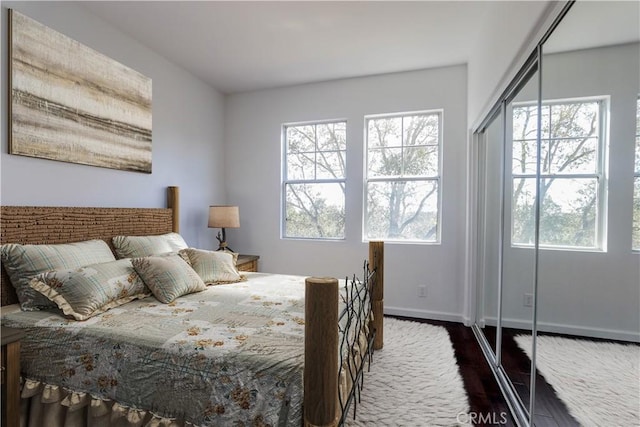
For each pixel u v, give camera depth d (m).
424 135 3.55
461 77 3.34
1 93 1.84
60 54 2.14
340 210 3.82
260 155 4.05
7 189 1.88
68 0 2.22
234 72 3.51
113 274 1.89
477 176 3.18
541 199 1.67
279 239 3.98
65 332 1.50
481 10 2.40
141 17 2.47
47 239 2.03
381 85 3.59
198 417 1.25
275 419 1.16
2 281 1.82
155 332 1.47
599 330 1.32
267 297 2.08
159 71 3.07
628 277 1.18
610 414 1.25
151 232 2.86
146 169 2.87
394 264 3.56
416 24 2.60
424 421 1.75
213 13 2.44
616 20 1.17
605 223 1.25
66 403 1.42
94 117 2.38
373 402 1.91
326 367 1.08
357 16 2.49
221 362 1.26
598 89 1.26
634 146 1.13
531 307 1.83
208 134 3.83
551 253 1.56
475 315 3.17
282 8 2.38
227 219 3.48
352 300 1.75
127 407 1.35
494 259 2.61
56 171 2.15
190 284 2.13
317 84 3.81
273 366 1.21
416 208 3.59
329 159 3.87
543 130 1.64
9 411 1.37
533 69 1.79
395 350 2.62
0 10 1.83
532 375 1.67
